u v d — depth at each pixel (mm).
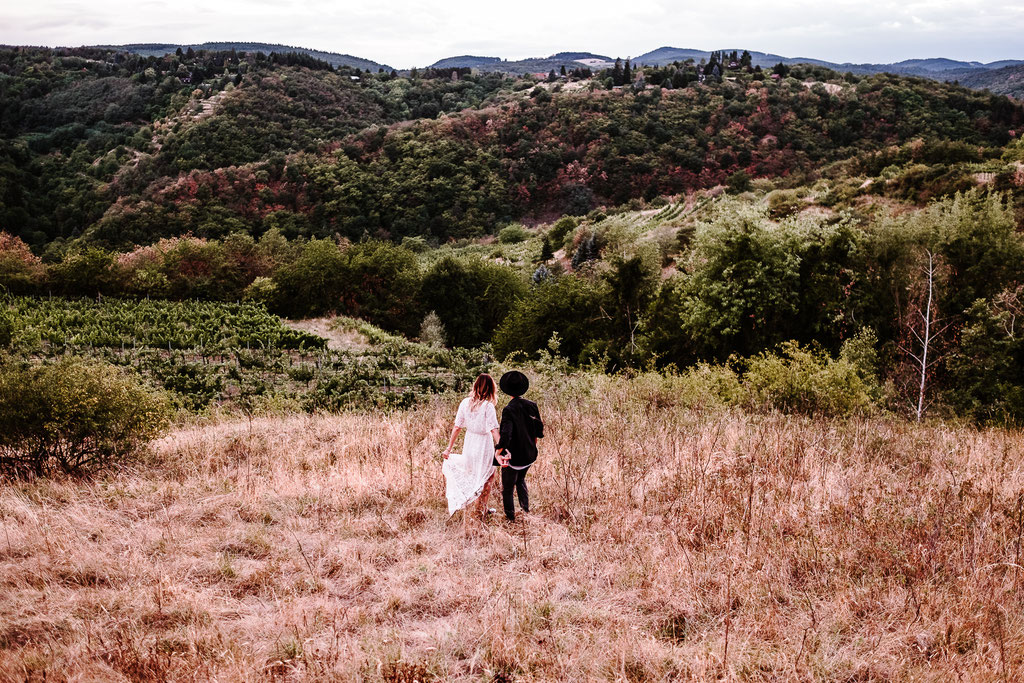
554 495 5969
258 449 8719
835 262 20656
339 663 3320
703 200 97000
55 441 7301
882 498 5383
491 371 13516
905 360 17281
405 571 4535
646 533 5027
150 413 8008
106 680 3145
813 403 10992
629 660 3377
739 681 3158
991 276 18078
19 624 3719
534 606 3936
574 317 25891
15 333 27859
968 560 4270
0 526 5168
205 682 3150
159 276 47906
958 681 3082
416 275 52594
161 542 4887
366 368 24297
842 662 3305
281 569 4520
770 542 4723
